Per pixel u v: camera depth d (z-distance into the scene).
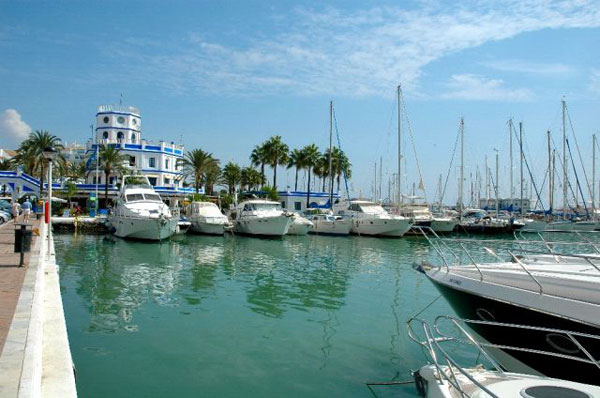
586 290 6.83
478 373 6.41
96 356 9.37
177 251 29.05
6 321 6.50
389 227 41.09
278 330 11.38
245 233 41.47
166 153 64.62
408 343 10.36
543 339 7.12
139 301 14.51
